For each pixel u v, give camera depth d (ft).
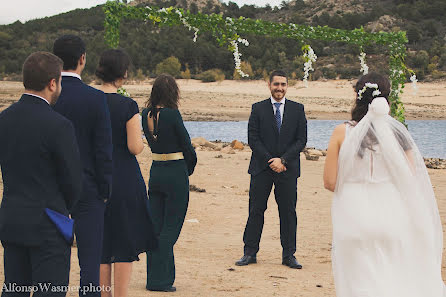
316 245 24.84
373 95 11.95
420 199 11.44
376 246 11.28
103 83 14.29
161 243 16.42
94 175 12.68
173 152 16.72
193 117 179.73
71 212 12.60
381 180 11.55
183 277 18.22
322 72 326.24
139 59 356.59
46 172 10.33
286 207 20.43
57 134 10.30
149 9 34.42
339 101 234.17
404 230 11.28
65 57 12.73
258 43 372.99
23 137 10.24
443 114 195.11
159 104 16.66
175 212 16.71
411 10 479.41
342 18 486.79
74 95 12.58
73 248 21.22
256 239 20.89
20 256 10.37
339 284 11.54
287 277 18.83
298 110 20.36
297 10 588.50
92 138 12.69
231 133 124.16
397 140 11.62
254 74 334.44
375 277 11.05
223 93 258.78
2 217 10.22
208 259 21.42
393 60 44.80
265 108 20.34
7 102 207.62
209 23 36.14
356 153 11.58
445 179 48.14
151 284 16.38
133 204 14.07
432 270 11.33
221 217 30.48
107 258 14.05
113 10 33.53
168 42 381.19
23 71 10.50
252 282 17.92
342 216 11.60
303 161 58.65
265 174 20.33
